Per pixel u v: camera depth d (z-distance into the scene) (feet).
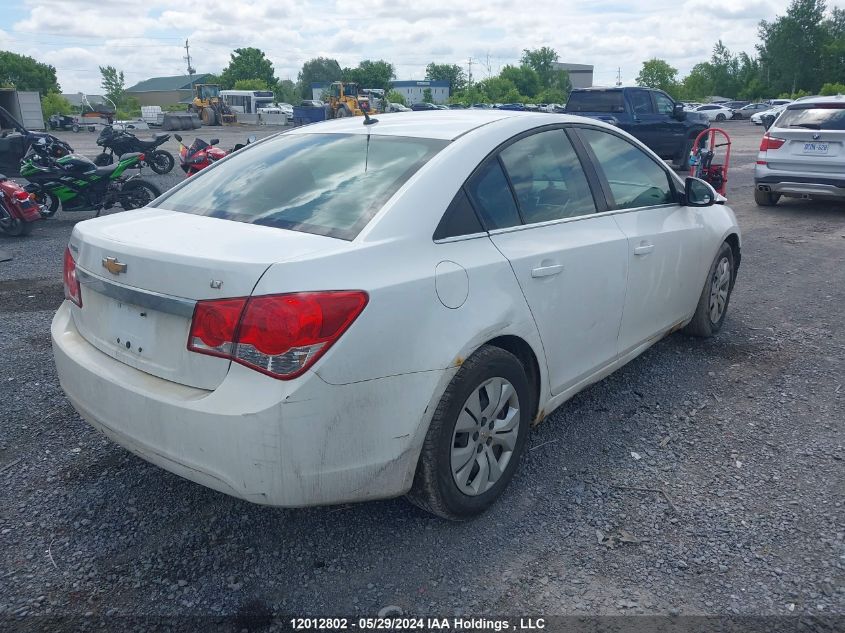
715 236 16.01
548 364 10.91
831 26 369.50
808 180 36.11
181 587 8.68
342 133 11.59
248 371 7.77
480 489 9.84
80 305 9.84
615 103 56.70
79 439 12.27
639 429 12.84
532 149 11.32
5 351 16.42
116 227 9.74
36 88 288.30
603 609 8.33
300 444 7.81
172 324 8.35
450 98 366.43
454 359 8.88
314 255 8.07
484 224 9.95
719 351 16.70
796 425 13.01
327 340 7.78
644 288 13.26
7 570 8.95
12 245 29.45
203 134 120.47
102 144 52.47
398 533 9.75
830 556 9.26
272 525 9.91
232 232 8.98
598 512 10.26
